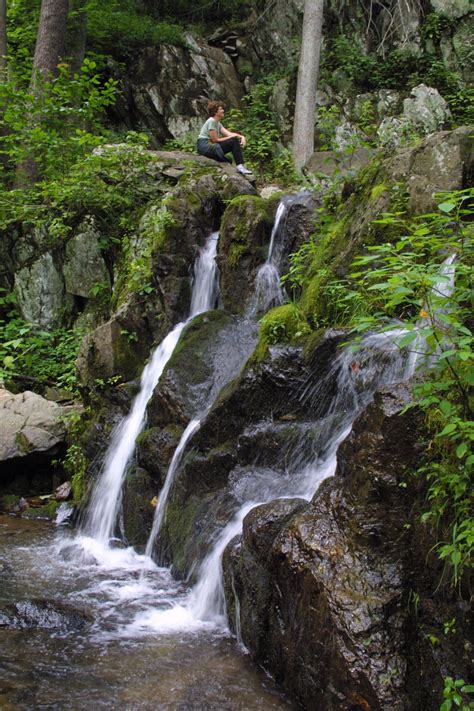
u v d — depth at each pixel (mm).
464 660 2996
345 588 3305
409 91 14430
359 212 6012
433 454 3377
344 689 3100
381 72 15016
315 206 7062
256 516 4070
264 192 10531
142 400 7109
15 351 9688
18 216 10352
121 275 9047
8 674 3654
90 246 9594
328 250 6152
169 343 7328
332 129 12453
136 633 4223
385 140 8930
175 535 5383
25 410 7973
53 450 7762
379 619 3176
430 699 2994
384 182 5840
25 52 12562
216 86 15812
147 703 3406
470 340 3146
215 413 5473
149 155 10039
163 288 7773
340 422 4793
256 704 3443
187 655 3936
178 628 4312
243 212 7359
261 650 3816
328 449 4742
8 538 6379
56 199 9781
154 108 15211
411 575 3334
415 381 3639
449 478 3180
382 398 3623
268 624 3809
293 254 6586
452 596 3160
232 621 4207
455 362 3512
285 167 13031
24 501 7527
